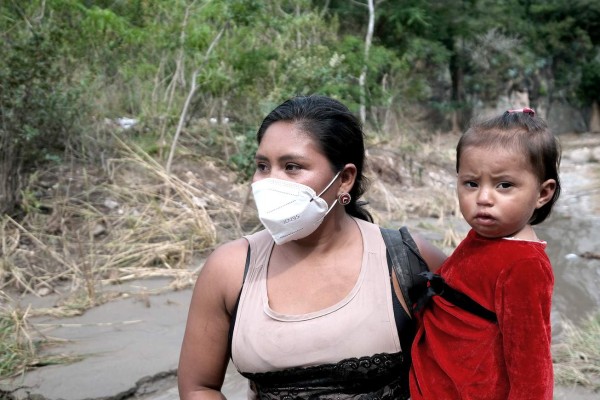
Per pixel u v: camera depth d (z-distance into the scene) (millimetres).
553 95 24656
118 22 7762
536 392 1644
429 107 20547
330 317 1809
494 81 22266
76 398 3645
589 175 12797
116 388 3752
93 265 5617
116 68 8742
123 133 7941
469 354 1742
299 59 8766
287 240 1854
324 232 1906
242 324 1847
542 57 24406
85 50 7844
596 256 6672
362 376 1812
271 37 9797
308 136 1838
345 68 9672
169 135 8203
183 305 5016
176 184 7113
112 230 6242
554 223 8391
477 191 1770
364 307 1825
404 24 17766
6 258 5441
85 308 4906
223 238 6449
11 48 6242
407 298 1870
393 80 14797
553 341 4492
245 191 7582
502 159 1720
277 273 1899
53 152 7066
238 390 3863
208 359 1954
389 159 10289
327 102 1910
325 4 16078
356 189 2004
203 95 8992
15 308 4727
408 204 8695
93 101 7719
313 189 1837
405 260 1905
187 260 5941
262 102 8156
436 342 1806
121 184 6969
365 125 11898
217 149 8453
